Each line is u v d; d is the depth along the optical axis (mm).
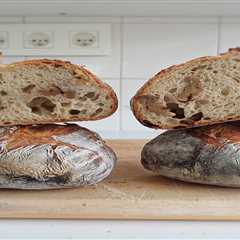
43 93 308
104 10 538
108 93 308
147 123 321
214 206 275
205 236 265
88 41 580
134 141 489
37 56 583
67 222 271
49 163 289
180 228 268
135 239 264
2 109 308
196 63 297
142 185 315
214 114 314
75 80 299
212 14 567
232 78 303
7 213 269
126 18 578
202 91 307
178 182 323
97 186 311
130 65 590
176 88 306
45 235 265
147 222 271
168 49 588
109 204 276
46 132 311
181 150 313
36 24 576
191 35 585
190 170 307
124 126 605
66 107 312
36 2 488
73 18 576
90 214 269
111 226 269
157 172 326
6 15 570
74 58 584
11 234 265
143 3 494
